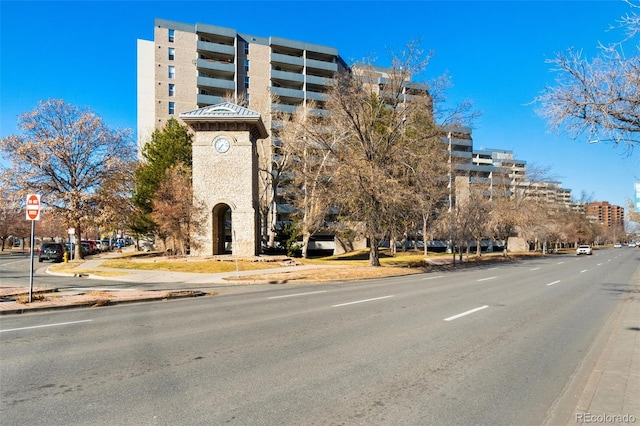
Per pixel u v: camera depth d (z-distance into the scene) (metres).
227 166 33.12
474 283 19.64
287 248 41.47
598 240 142.62
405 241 61.97
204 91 67.56
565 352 7.12
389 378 5.62
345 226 38.94
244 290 17.19
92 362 6.34
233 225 32.88
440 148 35.31
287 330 8.61
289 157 41.91
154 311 11.46
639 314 11.05
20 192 34.41
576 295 15.12
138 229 41.88
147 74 66.50
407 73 27.06
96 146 37.91
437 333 8.39
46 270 28.47
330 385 5.33
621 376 5.77
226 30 67.31
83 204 36.88
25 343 7.62
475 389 5.27
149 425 4.20
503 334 8.42
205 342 7.58
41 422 4.27
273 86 70.75
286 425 4.20
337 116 27.88
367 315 10.47
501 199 50.44
